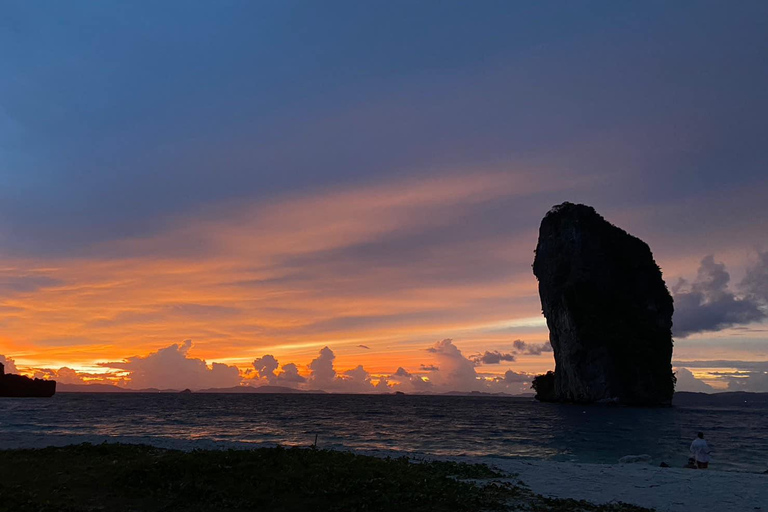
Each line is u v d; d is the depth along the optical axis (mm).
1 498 12141
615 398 142750
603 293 158750
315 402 166625
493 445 37938
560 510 12766
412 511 12195
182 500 12617
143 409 96000
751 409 149875
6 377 180500
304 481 14133
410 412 101062
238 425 55500
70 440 29500
